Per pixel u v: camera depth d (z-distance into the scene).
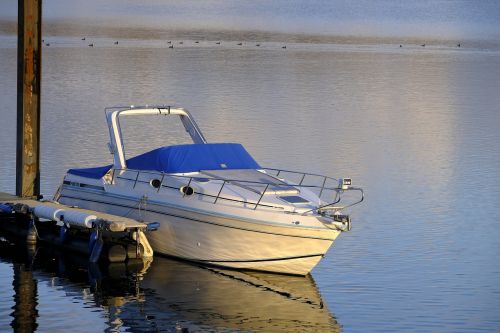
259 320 22.92
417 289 25.19
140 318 22.83
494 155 43.34
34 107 31.98
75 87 61.84
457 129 50.22
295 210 25.98
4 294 24.48
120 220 27.22
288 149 43.47
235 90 62.59
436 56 91.69
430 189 36.53
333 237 25.56
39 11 31.86
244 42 103.00
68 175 30.00
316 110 55.44
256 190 26.75
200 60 81.50
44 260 27.84
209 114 52.50
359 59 86.69
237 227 26.11
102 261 27.59
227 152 28.53
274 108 55.47
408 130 49.59
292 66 78.75
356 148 44.28
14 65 72.06
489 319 23.00
